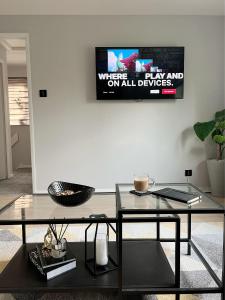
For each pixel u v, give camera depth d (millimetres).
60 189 1873
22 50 5262
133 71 3727
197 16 3775
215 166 3711
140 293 1446
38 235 2512
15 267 1646
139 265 1680
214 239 2420
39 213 1621
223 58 3852
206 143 3959
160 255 1812
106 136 3910
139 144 3939
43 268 1525
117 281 1498
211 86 3889
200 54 3834
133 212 1468
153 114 3896
